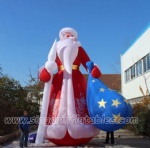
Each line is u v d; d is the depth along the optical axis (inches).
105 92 522.9
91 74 554.3
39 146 553.0
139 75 1074.1
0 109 749.9
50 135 527.2
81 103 540.4
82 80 567.2
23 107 972.6
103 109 504.7
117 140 679.7
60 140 531.2
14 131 814.5
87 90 545.6
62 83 550.6
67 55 559.5
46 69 543.5
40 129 532.1
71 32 591.8
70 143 535.2
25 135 561.9
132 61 1171.3
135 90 1131.3
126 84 1291.8
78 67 577.3
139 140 705.6
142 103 904.9
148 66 969.5
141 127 812.6
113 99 506.3
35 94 1232.2
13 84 903.7
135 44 1126.4
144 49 1009.5
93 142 617.6
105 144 591.8
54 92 552.7
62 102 533.3
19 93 952.9
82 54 590.2
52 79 561.0
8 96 860.0
